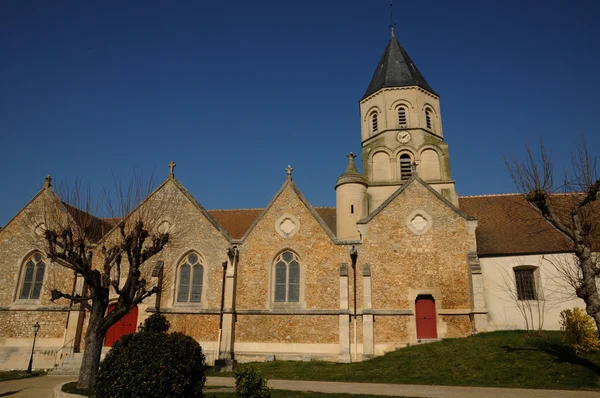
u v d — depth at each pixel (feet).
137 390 39.27
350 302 81.25
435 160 109.70
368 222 85.71
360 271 82.89
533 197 60.85
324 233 85.61
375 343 78.69
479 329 76.18
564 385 52.34
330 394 49.65
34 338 83.66
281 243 86.22
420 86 116.57
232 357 80.33
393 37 127.95
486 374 58.03
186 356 42.16
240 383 39.14
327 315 81.00
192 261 87.92
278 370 69.31
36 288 88.89
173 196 91.40
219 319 82.94
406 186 87.71
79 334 84.53
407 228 84.74
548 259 82.02
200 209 90.12
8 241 91.35
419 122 113.09
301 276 83.82
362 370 66.69
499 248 86.02
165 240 65.62
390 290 81.46
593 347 60.34
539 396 47.32
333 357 78.43
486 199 103.86
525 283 83.25
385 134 113.50
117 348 42.11
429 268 82.07
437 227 84.07
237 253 86.07
